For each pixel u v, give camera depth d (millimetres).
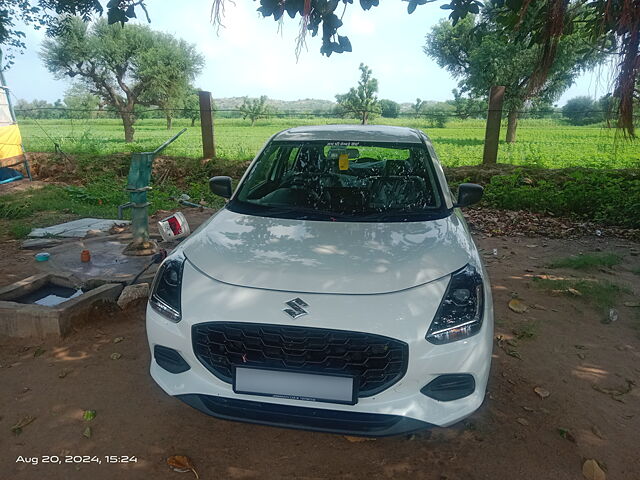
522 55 23375
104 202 8445
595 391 2939
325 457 2363
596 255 5477
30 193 8875
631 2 2719
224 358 2205
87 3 9078
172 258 2652
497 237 6496
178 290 2393
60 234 6070
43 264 4461
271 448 2422
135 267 4367
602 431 2564
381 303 2158
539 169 8836
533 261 5457
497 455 2371
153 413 2670
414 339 2078
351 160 3635
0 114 10047
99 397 2799
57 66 28953
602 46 3109
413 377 2088
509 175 8414
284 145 3789
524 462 2326
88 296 3660
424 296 2225
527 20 3625
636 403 2824
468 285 2354
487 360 2217
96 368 3098
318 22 3414
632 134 2912
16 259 5176
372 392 2105
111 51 28750
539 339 3586
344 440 2480
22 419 2594
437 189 3400
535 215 7527
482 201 8094
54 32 11945
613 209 7164
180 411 2691
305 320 2092
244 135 30297
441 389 2150
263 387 2139
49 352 3277
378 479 2225
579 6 3322
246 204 3334
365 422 2092
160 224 4109
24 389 2867
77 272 4227
